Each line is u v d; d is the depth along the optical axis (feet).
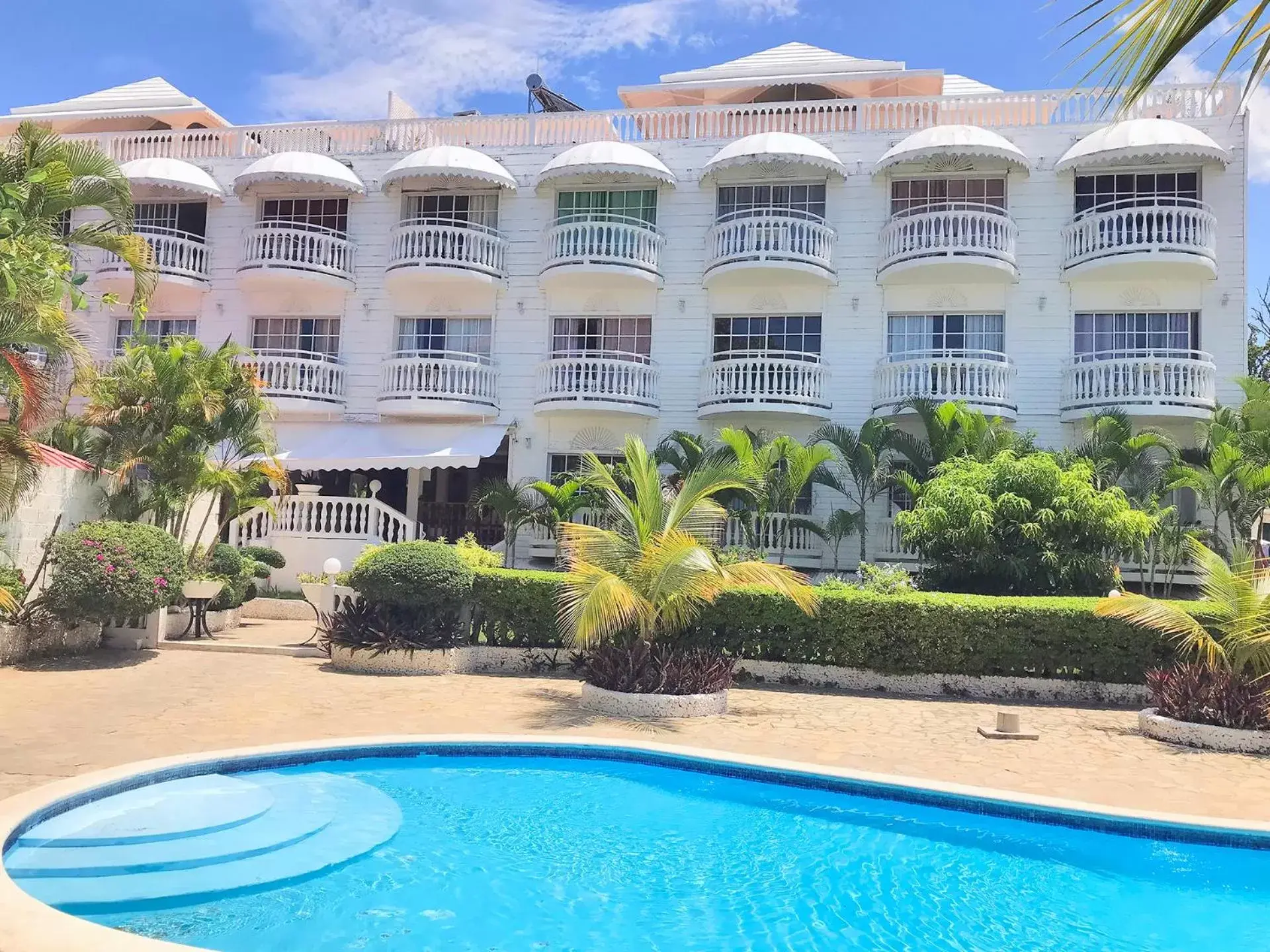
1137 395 63.41
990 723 35.19
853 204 72.95
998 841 24.09
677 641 42.88
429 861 21.20
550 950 17.15
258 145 82.84
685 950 17.46
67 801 21.56
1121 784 26.81
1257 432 57.21
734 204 75.41
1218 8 7.22
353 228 79.71
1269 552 66.95
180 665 42.14
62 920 14.06
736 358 73.26
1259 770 28.78
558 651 44.42
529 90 100.42
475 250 75.51
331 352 79.41
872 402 70.95
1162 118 68.80
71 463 41.88
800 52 90.53
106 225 45.09
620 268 72.59
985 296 70.03
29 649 41.42
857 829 24.59
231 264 80.48
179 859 19.60
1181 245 64.08
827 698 39.86
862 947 17.85
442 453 69.26
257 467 54.03
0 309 32.60
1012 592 48.19
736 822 24.85
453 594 43.11
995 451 57.21
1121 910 19.90
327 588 47.06
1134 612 34.88
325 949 16.67
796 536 69.62
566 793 26.81
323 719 32.12
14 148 42.16
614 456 74.84
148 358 49.57
